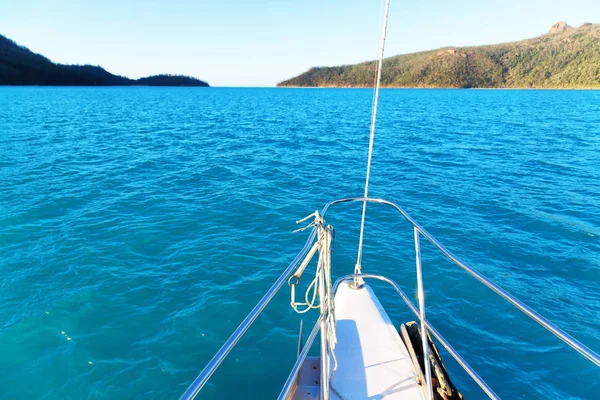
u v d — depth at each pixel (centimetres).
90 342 506
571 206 1054
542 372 486
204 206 1044
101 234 837
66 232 841
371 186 1277
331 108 5366
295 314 583
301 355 253
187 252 766
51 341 506
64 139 2123
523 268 727
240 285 654
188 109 4972
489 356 512
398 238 859
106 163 1549
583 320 576
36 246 770
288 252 781
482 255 779
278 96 10169
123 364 474
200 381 168
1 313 558
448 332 557
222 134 2542
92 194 1123
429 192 1204
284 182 1322
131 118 3541
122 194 1135
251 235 859
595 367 489
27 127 2586
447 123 3288
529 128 2839
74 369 464
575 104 5762
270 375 472
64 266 692
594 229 893
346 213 1018
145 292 624
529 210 1025
